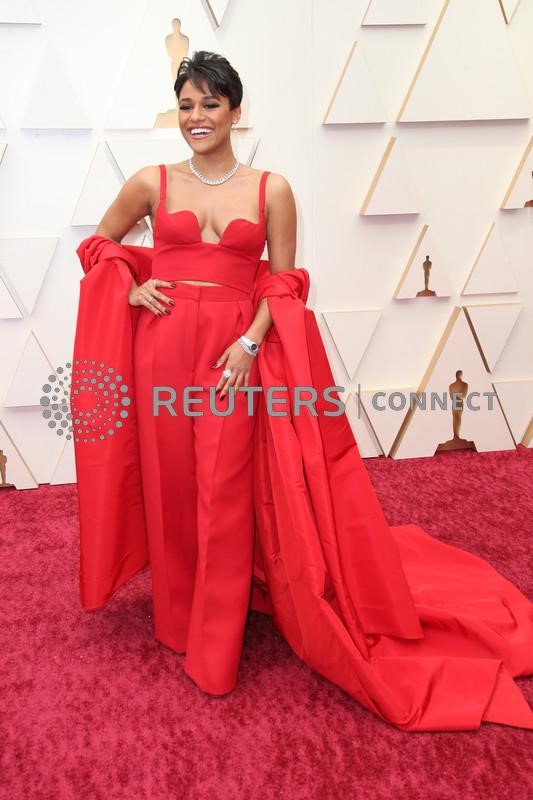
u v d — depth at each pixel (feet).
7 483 10.07
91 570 6.31
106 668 6.29
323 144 9.63
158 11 8.77
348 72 9.23
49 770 5.13
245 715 5.68
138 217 6.07
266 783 5.00
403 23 9.27
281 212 5.82
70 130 9.04
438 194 10.18
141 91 8.96
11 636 6.75
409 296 10.41
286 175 9.66
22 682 6.09
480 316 10.69
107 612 7.17
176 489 6.07
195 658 5.96
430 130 9.86
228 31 8.99
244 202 5.71
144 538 6.74
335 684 5.98
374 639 6.31
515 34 9.78
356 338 10.43
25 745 5.37
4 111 8.84
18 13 8.43
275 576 6.27
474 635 6.34
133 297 5.87
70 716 5.68
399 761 5.19
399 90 9.67
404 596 6.15
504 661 6.19
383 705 5.45
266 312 5.79
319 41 9.23
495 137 10.07
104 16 8.75
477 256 10.55
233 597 5.93
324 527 5.69
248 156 9.32
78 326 6.00
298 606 5.82
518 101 9.80
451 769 5.12
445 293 10.53
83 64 8.86
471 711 5.52
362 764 5.17
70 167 9.19
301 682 6.08
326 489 5.65
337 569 5.70
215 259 5.71
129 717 5.66
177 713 5.71
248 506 5.97
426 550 8.05
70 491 10.07
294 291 5.89
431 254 10.28
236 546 5.91
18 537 8.71
